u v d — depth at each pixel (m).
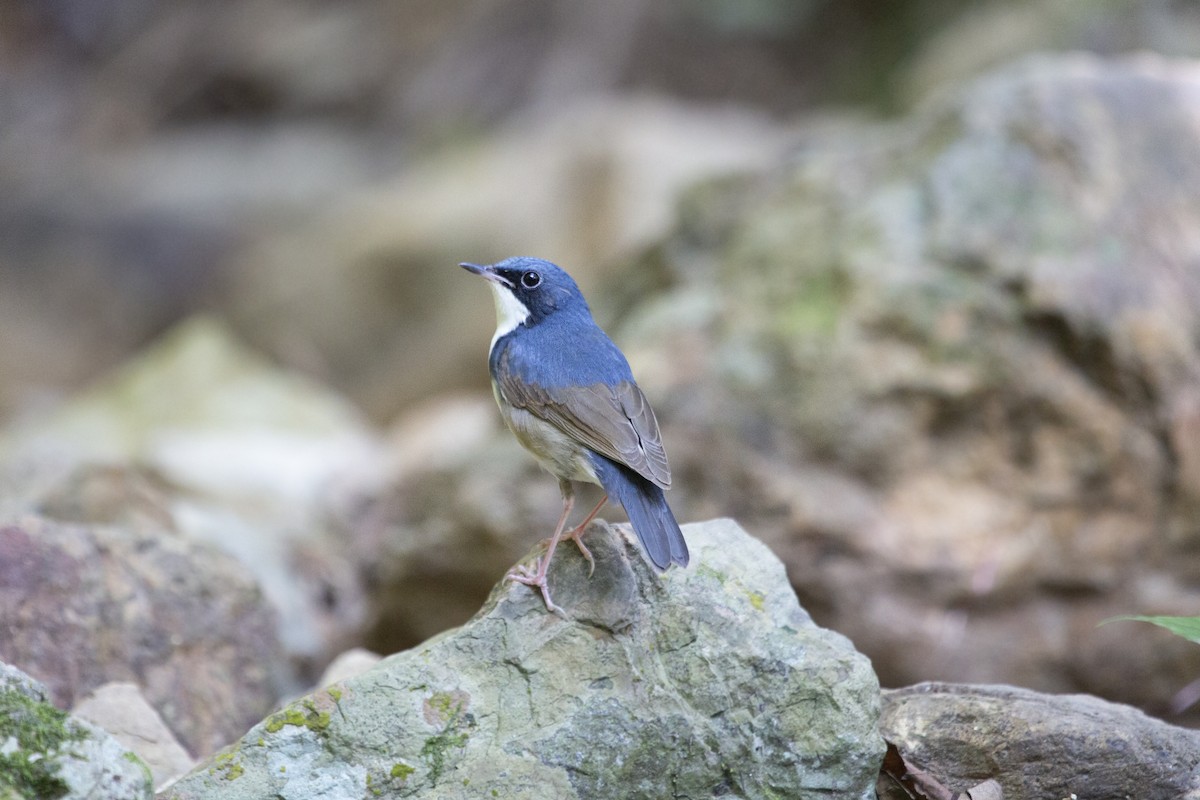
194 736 8.95
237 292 27.80
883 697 7.75
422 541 13.07
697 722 6.96
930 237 12.66
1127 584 11.87
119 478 12.19
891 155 13.96
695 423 12.51
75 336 32.72
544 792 6.66
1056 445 12.03
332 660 13.20
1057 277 12.12
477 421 17.98
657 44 35.16
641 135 26.34
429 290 25.70
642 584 7.38
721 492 12.32
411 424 20.72
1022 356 12.11
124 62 39.62
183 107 39.59
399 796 6.60
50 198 35.25
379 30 39.03
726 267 14.00
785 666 7.07
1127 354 11.88
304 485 16.59
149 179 36.06
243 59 39.53
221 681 9.34
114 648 8.95
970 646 11.88
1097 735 6.98
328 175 35.44
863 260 12.73
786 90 33.09
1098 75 13.43
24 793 5.66
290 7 40.91
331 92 38.56
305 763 6.66
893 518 12.05
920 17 30.64
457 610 13.16
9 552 8.83
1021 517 12.01
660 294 15.05
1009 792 7.02
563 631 7.20
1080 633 11.82
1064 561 11.91
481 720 6.88
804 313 12.85
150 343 33.03
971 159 13.02
